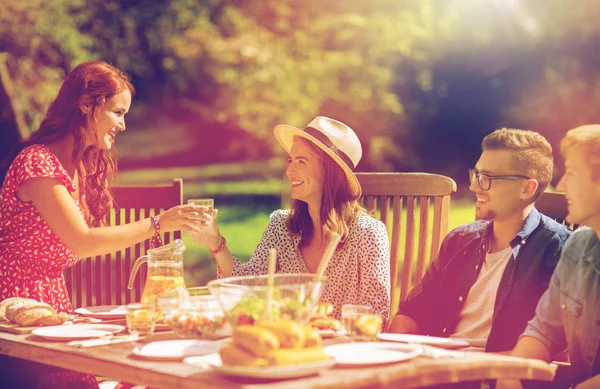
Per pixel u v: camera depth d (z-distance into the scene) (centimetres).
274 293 203
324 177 325
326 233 321
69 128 314
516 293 289
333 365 197
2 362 284
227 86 1230
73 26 997
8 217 305
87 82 312
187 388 187
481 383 273
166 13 1188
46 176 298
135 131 1950
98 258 388
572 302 259
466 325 304
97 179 335
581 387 243
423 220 350
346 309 240
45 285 309
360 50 1301
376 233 325
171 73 1246
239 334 186
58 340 236
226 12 1208
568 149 253
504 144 294
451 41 1478
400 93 1567
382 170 1541
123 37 1150
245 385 178
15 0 907
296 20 1257
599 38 1491
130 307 240
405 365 199
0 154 739
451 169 1716
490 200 294
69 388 282
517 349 267
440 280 313
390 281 356
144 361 206
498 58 1535
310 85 1231
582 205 249
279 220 339
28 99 886
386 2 1327
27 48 915
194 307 233
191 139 1934
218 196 1709
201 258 1070
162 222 298
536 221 296
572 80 1530
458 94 1645
